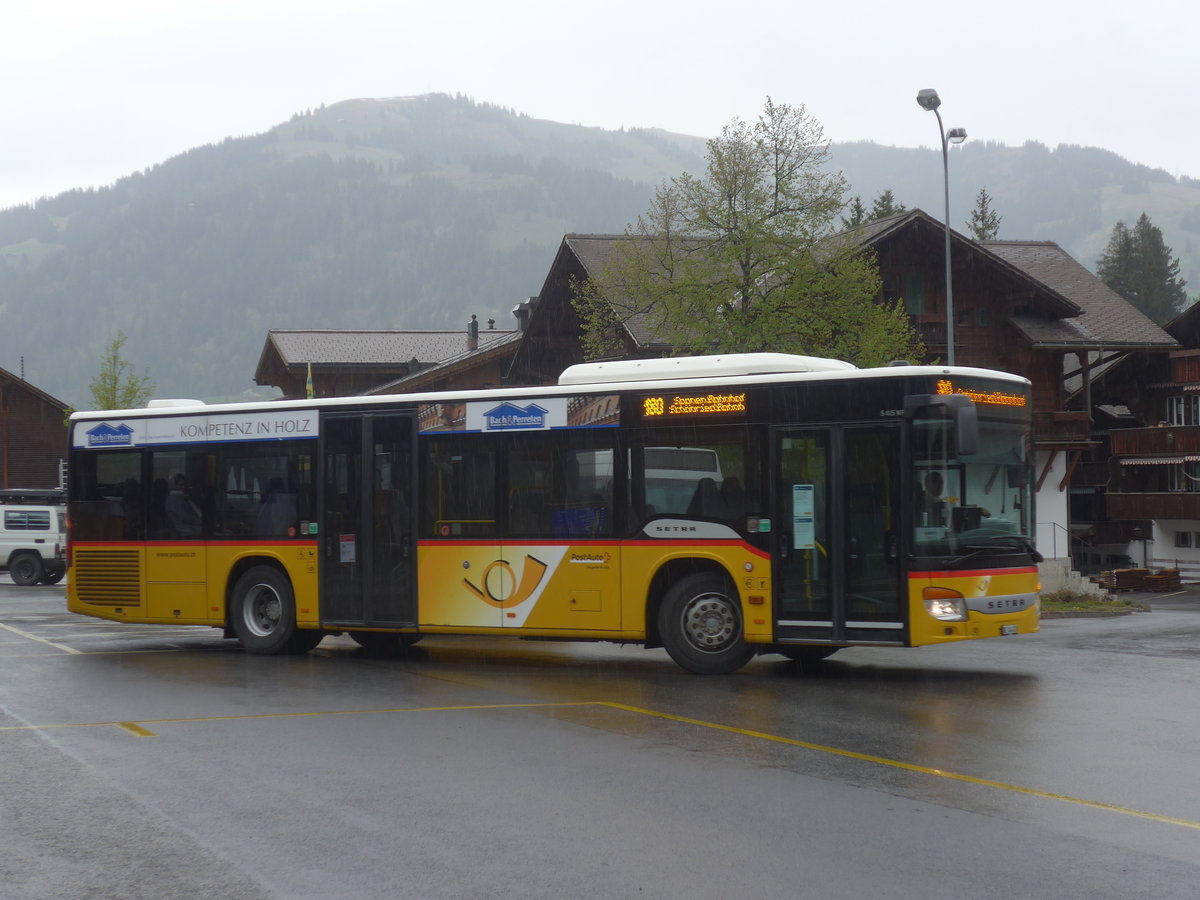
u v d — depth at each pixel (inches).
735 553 555.8
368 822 293.1
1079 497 2447.1
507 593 597.3
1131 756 369.7
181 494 682.2
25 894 242.5
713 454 564.1
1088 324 1797.5
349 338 2591.0
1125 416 2310.5
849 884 244.5
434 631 613.3
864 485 538.6
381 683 540.7
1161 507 2192.4
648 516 571.8
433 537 614.9
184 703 480.7
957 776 341.4
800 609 544.7
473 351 2108.8
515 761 362.9
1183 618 1068.5
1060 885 243.8
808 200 1075.9
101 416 707.4
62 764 361.7
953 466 530.3
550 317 1782.7
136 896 240.8
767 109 1082.7
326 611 639.8
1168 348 1779.0
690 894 239.0
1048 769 350.9
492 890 241.9
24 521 1433.3
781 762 360.5
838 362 579.2
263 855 266.7
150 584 687.1
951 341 1090.1
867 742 392.2
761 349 1045.2
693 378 575.8
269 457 660.1
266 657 650.2
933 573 525.0
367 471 633.6
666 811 302.4
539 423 596.4
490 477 604.7
